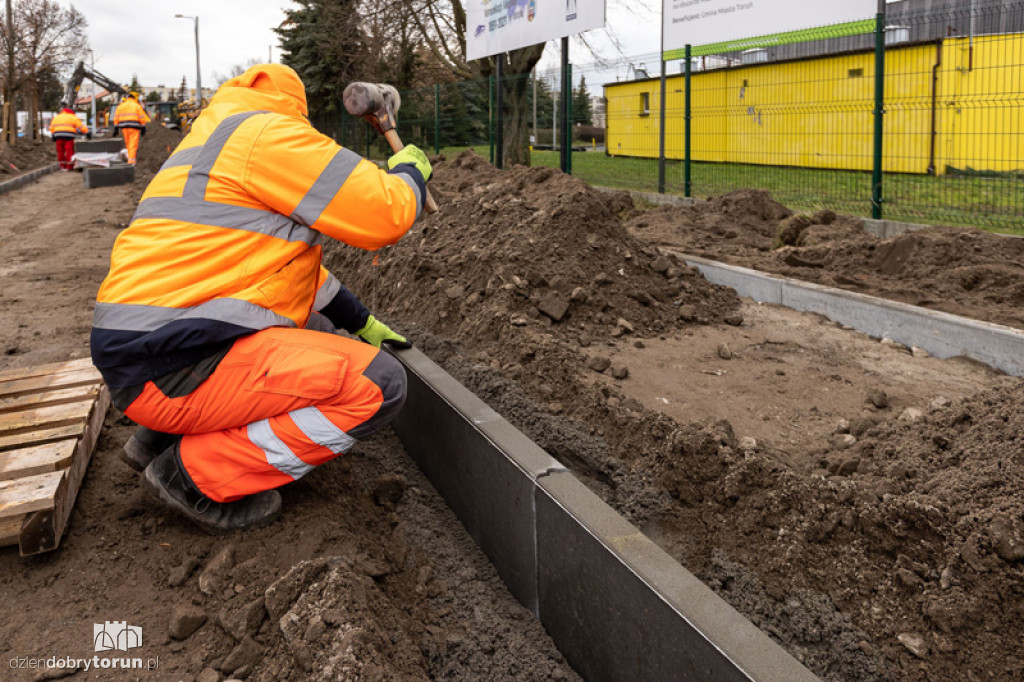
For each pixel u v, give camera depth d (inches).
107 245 390.3
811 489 111.6
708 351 181.6
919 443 121.9
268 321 102.5
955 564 93.3
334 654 83.0
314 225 101.3
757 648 72.8
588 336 185.0
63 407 138.2
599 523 94.4
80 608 99.8
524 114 639.1
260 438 103.7
